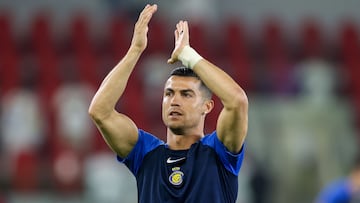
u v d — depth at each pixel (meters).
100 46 56.88
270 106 47.47
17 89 51.66
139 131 17.28
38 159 43.34
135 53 16.91
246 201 40.16
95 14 61.31
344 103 49.88
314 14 63.81
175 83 16.70
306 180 43.97
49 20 59.22
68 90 49.00
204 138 16.97
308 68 52.84
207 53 56.28
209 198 16.34
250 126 45.81
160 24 57.62
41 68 53.25
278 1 63.75
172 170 16.61
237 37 58.19
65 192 40.28
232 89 16.02
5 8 60.72
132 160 17.12
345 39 60.34
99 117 16.77
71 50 56.53
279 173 43.78
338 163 45.00
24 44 57.03
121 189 39.31
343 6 64.06
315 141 45.81
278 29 59.41
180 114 16.58
